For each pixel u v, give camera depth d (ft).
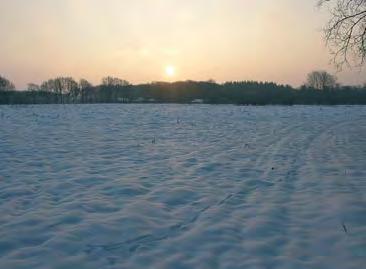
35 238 20.86
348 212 25.22
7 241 20.36
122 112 116.37
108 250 19.77
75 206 25.77
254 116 108.99
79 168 37.45
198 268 18.17
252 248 20.33
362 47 55.47
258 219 24.26
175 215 24.91
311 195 29.22
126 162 40.83
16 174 34.71
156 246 20.39
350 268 18.19
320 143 56.70
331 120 98.94
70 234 21.25
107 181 32.55
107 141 55.77
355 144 55.52
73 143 53.16
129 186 30.83
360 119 102.27
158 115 107.04
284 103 207.00
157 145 52.85
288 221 24.16
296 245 20.71
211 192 30.01
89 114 105.40
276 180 33.78
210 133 67.72
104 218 23.79
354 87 251.39
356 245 20.56
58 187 30.55
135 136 61.98
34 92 272.92
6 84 270.87
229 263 18.70
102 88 307.17
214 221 23.91
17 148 48.14
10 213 24.54
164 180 33.35
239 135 65.41
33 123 78.33
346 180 33.58
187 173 36.14
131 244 20.53
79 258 18.76
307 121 95.14
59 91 290.15
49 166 38.27
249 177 34.86
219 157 44.16
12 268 17.65
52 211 24.90
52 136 59.67
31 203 26.63
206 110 133.80
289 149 50.70
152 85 320.29
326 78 292.61
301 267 18.33
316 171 37.14
